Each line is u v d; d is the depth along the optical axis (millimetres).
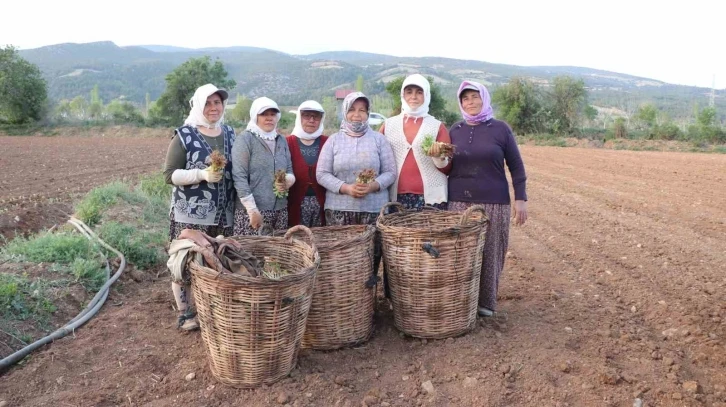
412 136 5094
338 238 4855
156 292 6148
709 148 30453
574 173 17953
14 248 6473
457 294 4652
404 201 5164
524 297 5922
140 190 11242
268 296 3783
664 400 3791
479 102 4973
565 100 42094
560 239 8734
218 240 4285
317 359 4453
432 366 4320
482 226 4695
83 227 8039
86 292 5789
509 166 5176
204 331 4043
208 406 3855
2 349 4512
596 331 4938
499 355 4426
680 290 6094
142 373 4301
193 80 46500
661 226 9570
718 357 4402
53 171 17406
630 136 36750
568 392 3885
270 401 3875
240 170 4828
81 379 4234
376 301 5555
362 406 3797
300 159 5188
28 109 42219
